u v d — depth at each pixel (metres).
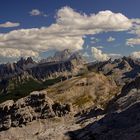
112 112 135.62
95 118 146.75
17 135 155.00
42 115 170.00
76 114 172.12
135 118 121.69
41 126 160.50
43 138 138.25
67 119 166.38
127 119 123.75
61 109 175.50
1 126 166.88
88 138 122.50
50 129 150.75
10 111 174.00
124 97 150.00
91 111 165.88
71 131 137.88
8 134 156.25
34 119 168.75
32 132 155.62
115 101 158.12
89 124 138.38
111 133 118.06
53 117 169.25
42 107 173.75
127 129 115.12
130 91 155.12
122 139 108.38
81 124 145.38
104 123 129.50
